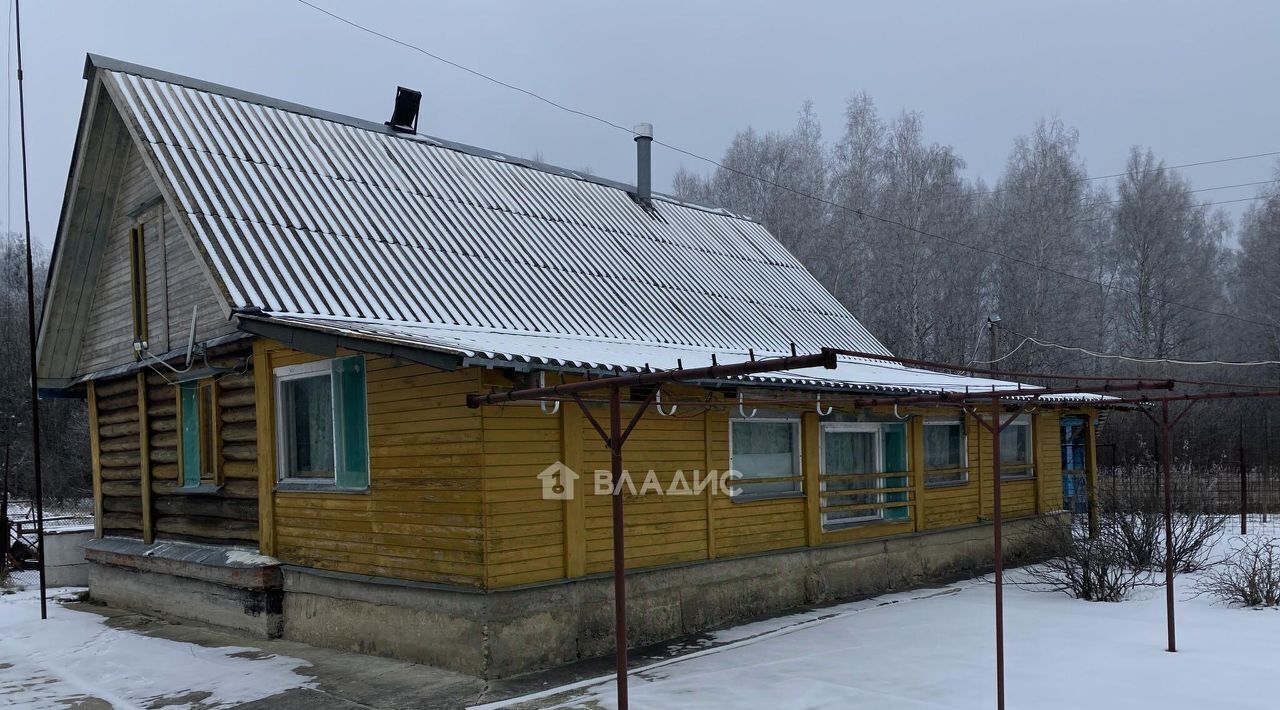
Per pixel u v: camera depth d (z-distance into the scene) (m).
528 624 8.28
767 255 18.25
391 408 8.89
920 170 36.00
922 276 33.66
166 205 11.98
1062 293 34.47
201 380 11.38
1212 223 52.81
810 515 11.82
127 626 11.25
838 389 10.65
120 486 13.38
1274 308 38.53
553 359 7.67
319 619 9.59
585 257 13.66
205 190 10.41
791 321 15.56
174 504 12.02
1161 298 38.16
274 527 10.20
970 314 34.78
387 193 12.42
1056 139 37.91
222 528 11.07
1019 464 15.81
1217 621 10.14
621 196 17.00
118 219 13.19
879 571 12.84
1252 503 23.64
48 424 39.22
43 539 13.05
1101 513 14.54
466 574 8.13
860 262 34.12
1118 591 11.58
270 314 8.98
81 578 14.98
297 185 11.48
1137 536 13.60
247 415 10.62
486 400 6.80
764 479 11.12
